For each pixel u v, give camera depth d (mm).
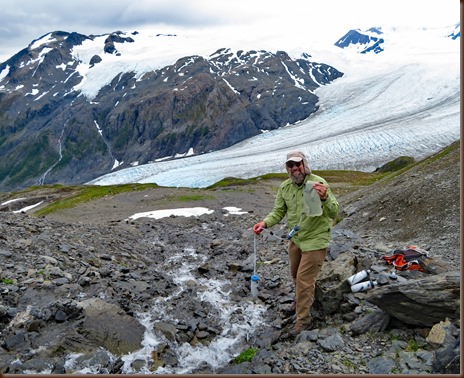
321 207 8039
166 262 17125
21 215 21047
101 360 7762
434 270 9812
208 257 17781
